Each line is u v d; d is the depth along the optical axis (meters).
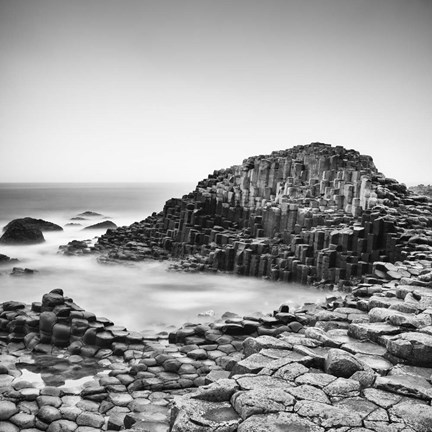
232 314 17.86
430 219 28.09
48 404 10.32
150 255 37.19
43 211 93.75
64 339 14.62
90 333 14.47
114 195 161.00
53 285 27.86
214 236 35.28
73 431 9.20
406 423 5.93
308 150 39.12
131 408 10.14
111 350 14.21
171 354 13.30
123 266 34.19
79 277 30.34
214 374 10.26
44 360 13.54
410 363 8.11
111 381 11.52
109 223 64.06
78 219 77.94
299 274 27.42
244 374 7.45
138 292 25.66
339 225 27.95
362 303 12.84
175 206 43.53
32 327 15.20
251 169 40.19
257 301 23.59
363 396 6.77
